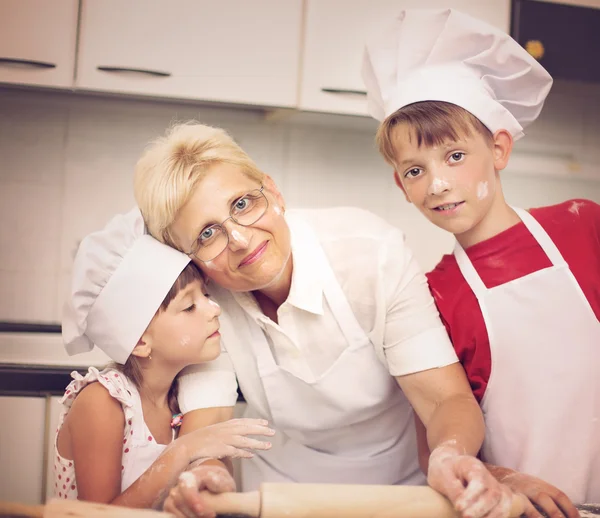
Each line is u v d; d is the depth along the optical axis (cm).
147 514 82
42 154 198
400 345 112
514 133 125
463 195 116
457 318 118
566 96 217
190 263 113
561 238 120
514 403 116
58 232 199
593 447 114
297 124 212
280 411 122
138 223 114
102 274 112
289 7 179
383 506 84
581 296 116
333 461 127
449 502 86
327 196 214
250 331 120
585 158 222
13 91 195
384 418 126
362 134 215
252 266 107
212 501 83
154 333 112
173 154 109
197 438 104
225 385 120
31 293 196
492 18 183
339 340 116
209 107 206
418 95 119
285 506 82
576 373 114
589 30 186
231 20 176
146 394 117
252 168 112
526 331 115
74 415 110
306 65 180
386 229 118
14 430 160
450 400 109
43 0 168
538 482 99
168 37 173
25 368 160
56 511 84
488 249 121
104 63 171
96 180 201
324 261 115
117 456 109
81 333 116
